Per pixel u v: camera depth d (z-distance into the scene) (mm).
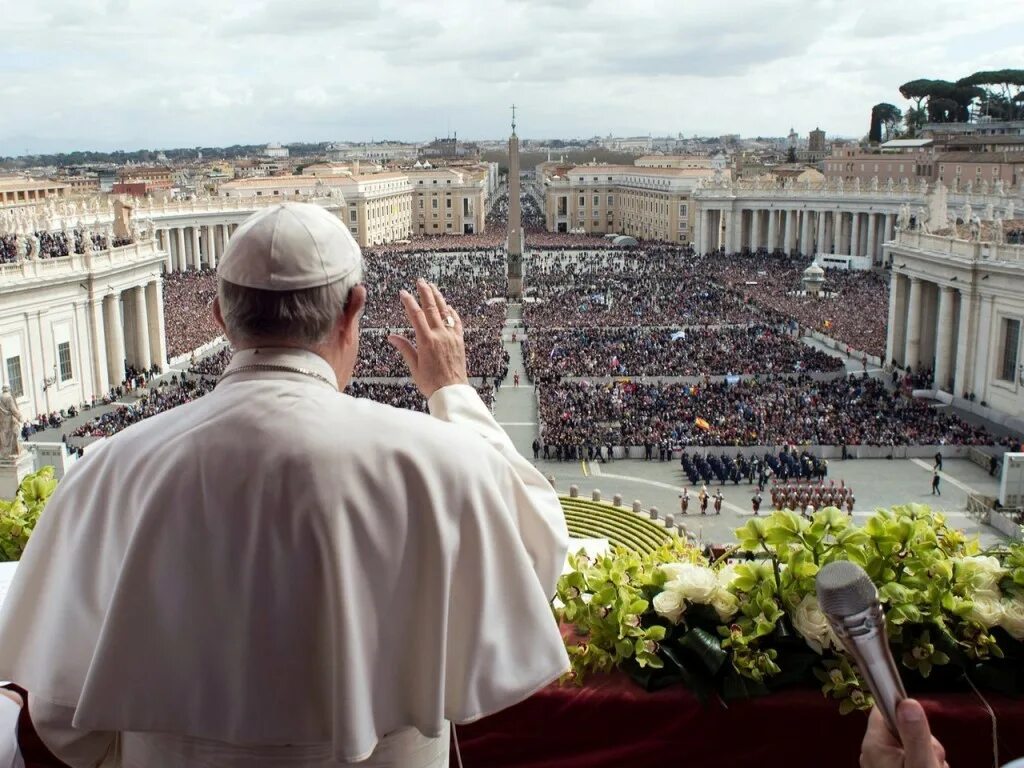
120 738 5344
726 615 8281
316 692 4582
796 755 8039
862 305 110438
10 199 189625
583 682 8258
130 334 85875
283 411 4672
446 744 5215
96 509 4906
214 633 4543
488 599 4812
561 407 66500
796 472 54000
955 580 8352
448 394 6047
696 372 77625
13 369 68312
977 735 7961
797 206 153000
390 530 4586
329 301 4930
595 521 35656
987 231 75375
